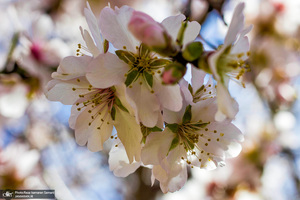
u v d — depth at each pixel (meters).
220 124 0.21
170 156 0.21
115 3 0.38
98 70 0.19
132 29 0.18
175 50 0.18
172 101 0.20
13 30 0.34
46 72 0.33
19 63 0.32
